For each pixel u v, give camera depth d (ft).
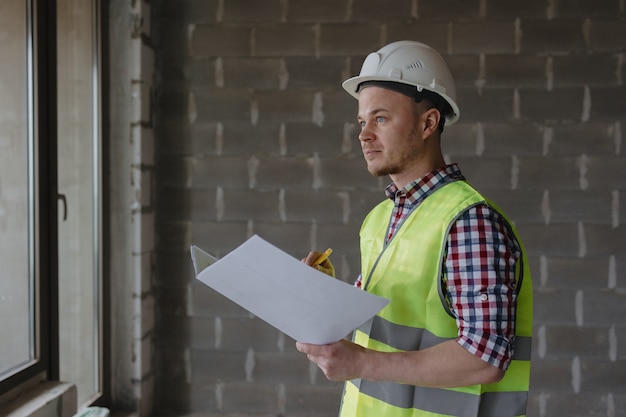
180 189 9.83
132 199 9.38
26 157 7.04
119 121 9.36
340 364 3.54
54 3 7.47
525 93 9.30
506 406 3.92
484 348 3.42
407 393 3.99
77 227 8.46
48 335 7.45
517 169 9.37
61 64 7.94
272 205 9.73
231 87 9.66
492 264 3.54
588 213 9.33
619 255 9.32
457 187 3.95
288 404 9.84
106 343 9.27
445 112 4.27
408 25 9.39
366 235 4.67
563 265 9.39
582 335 9.42
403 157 4.08
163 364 9.97
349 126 9.56
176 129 9.78
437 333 3.82
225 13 9.62
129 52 9.29
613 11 9.14
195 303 9.89
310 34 9.52
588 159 9.28
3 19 6.48
